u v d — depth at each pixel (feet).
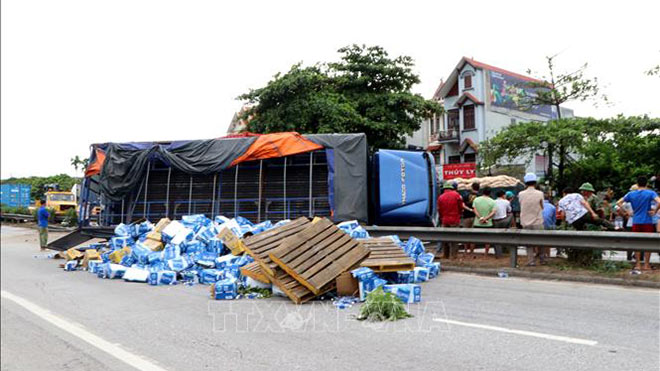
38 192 164.86
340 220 40.60
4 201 147.84
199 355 17.38
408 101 87.86
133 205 46.19
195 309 24.59
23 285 34.42
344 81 88.79
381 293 21.83
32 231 101.55
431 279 31.19
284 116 81.61
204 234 35.35
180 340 19.39
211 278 31.99
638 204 31.22
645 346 16.34
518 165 93.61
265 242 27.99
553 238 30.63
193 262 34.37
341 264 25.41
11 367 17.69
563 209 34.58
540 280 30.12
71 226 101.04
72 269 40.65
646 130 72.28
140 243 38.65
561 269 31.01
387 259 26.99
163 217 45.32
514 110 122.72
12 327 23.06
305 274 24.88
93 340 20.21
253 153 42.19
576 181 77.36
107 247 45.52
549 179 78.64
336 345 17.62
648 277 27.48
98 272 36.76
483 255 41.01
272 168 43.57
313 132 80.07
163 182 46.03
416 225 41.47
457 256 38.99
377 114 86.58
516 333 18.24
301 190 42.55
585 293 25.61
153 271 32.68
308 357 16.43
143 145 46.29
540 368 14.44
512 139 75.56
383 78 90.68
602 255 34.17
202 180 45.01
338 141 41.55
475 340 17.51
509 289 27.30
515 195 47.03
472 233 33.91
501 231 32.60
